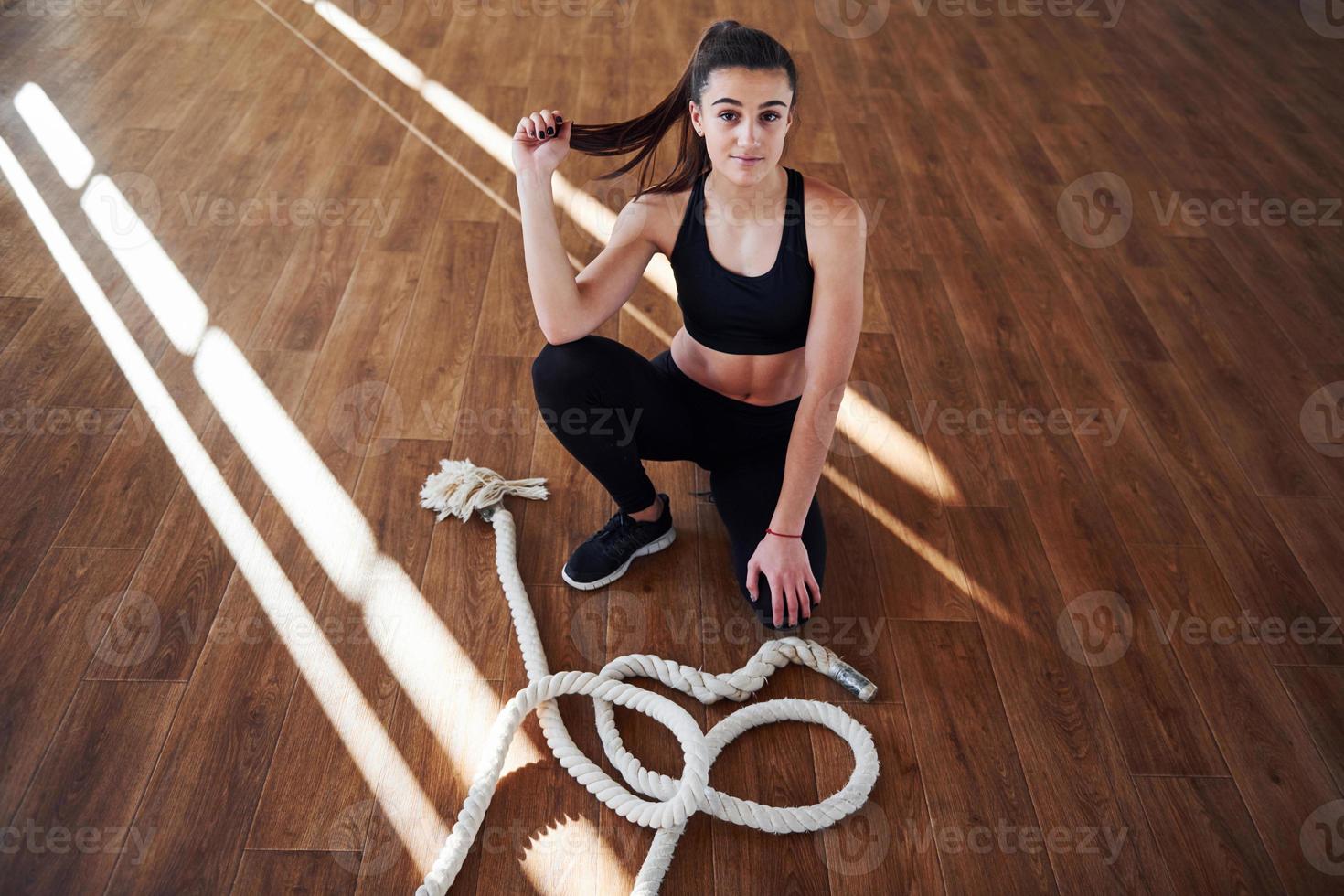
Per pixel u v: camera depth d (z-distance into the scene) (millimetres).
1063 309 2426
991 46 3701
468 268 2461
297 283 2373
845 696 1578
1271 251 2658
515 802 1422
